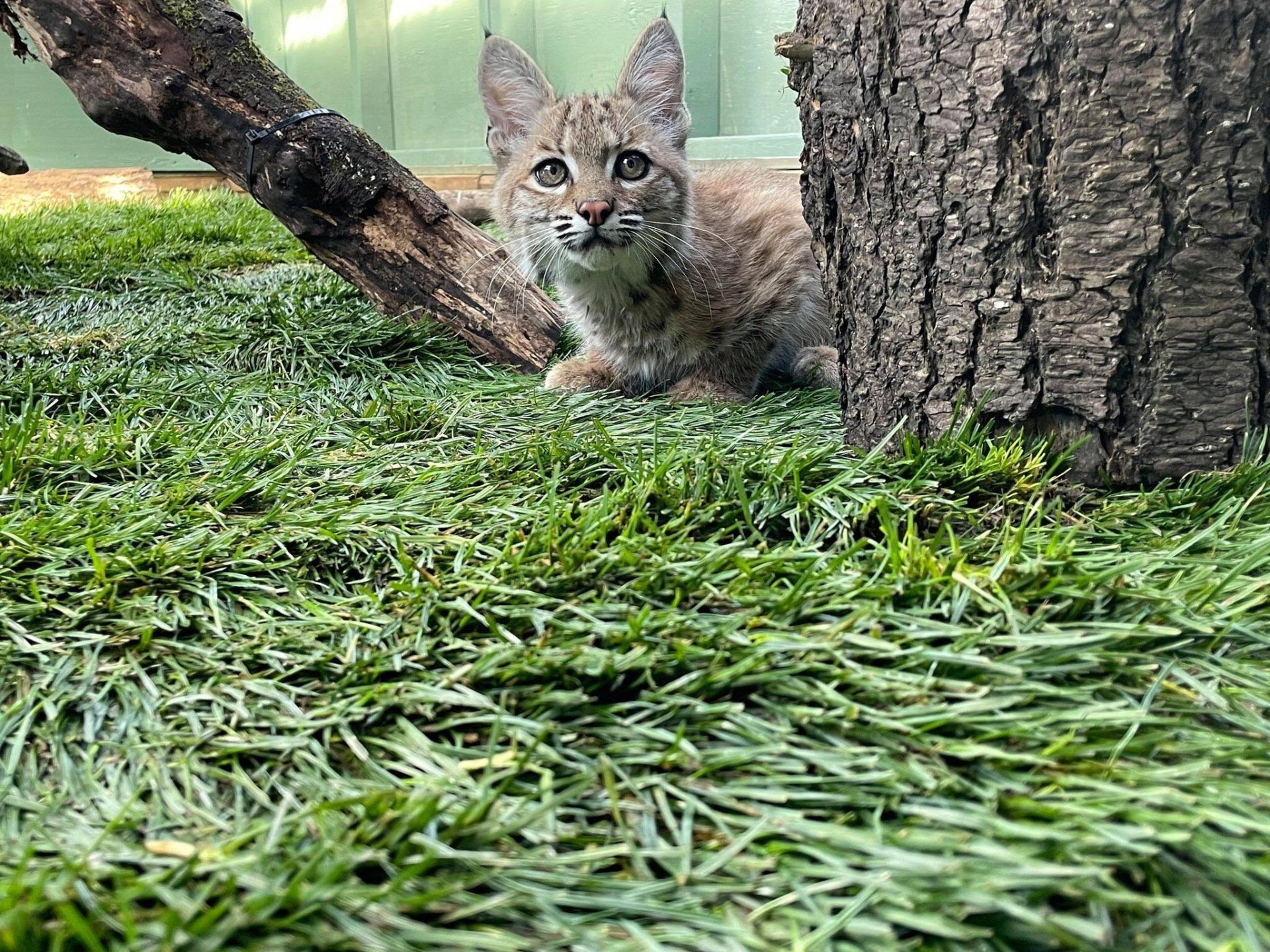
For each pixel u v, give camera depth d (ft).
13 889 0.51
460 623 0.82
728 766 0.65
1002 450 1.02
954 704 0.68
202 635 0.85
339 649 0.81
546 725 0.68
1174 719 0.66
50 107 5.50
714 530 1.00
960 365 1.06
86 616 0.86
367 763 0.67
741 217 1.85
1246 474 0.96
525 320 1.99
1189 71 0.89
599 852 0.57
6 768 0.69
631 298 1.74
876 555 0.88
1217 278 0.94
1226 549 0.89
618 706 0.70
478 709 0.72
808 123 1.15
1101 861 0.54
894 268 1.08
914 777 0.62
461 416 1.45
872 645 0.73
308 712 0.74
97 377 1.62
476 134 4.65
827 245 1.18
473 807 0.60
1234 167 0.91
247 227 3.46
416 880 0.55
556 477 1.10
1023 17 0.92
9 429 1.25
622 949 0.51
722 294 1.74
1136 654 0.73
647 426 1.39
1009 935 0.52
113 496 1.11
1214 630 0.76
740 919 0.53
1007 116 0.96
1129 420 1.00
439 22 4.62
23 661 0.80
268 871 0.56
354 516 1.03
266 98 1.85
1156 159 0.91
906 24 0.99
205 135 1.86
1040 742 0.65
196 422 1.44
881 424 1.16
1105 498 1.01
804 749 0.66
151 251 2.93
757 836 0.59
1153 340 0.97
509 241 1.88
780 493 1.03
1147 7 0.88
